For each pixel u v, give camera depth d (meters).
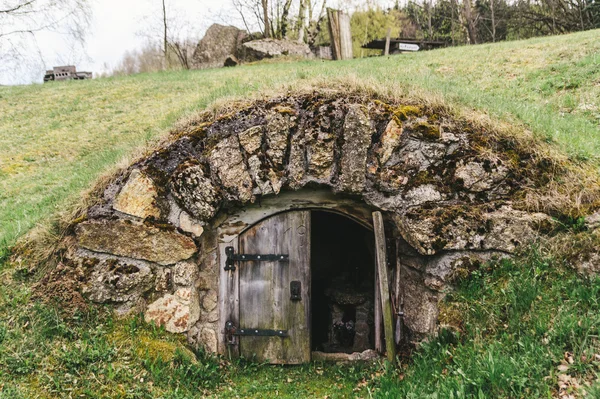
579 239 4.55
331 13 18.02
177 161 5.16
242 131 5.21
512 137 5.30
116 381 4.34
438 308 4.85
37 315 4.65
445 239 4.83
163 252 5.00
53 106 12.98
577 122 7.04
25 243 5.28
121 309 4.86
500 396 3.53
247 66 17.06
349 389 4.79
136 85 14.62
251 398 4.63
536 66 10.85
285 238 5.47
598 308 4.07
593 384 3.38
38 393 4.10
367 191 5.20
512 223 4.80
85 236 4.94
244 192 5.15
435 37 33.72
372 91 5.75
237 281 5.46
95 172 6.41
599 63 9.87
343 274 8.02
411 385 4.10
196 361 4.89
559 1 27.73
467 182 5.02
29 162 9.28
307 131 5.22
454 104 5.77
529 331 4.14
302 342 5.45
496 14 31.95
